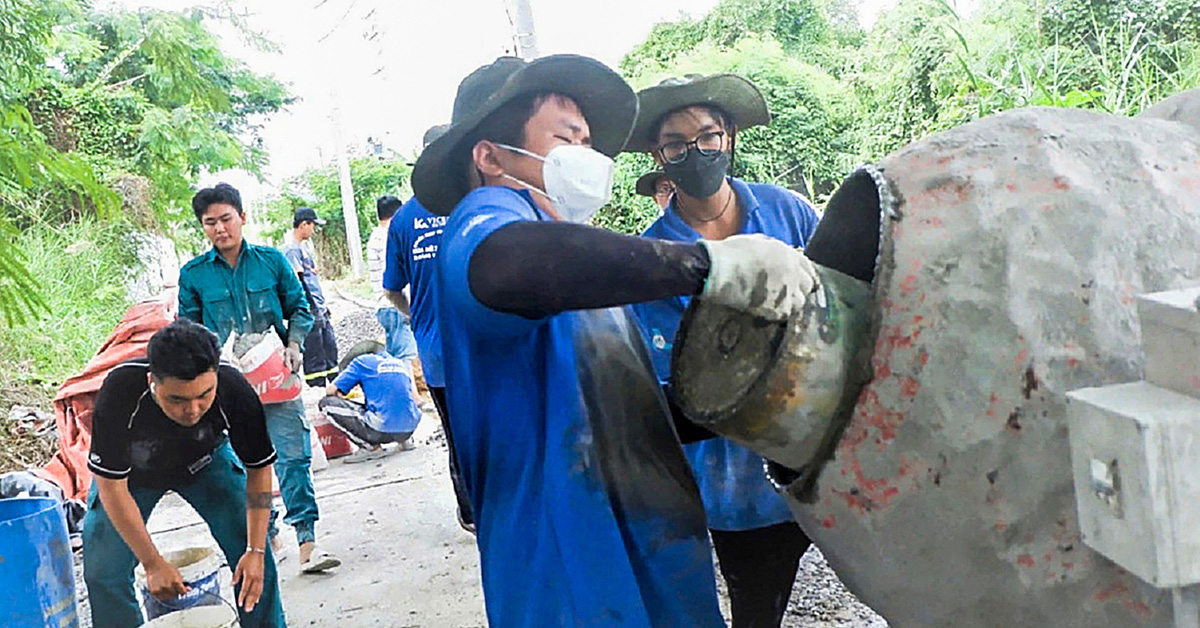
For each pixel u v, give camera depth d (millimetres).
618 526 1801
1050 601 1394
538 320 1649
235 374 3229
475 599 4281
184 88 6902
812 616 3553
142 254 11898
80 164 4094
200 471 3387
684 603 1870
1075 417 1260
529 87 1882
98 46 13414
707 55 11453
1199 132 1577
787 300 1496
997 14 7457
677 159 2904
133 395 3057
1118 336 1334
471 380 1830
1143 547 1151
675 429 1955
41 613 3029
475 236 1586
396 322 8000
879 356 1484
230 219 4969
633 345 1932
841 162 10203
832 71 13492
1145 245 1378
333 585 4633
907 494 1477
